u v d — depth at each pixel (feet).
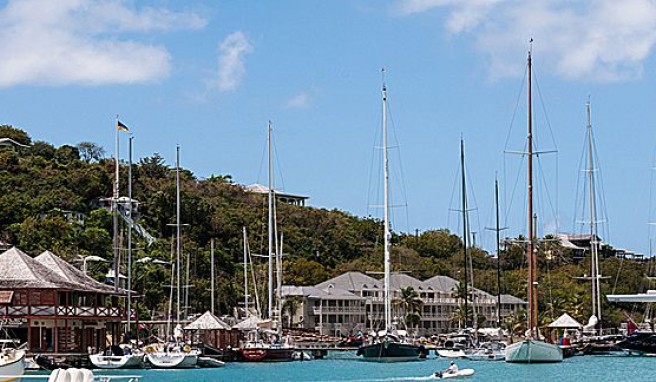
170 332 365.40
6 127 616.80
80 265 410.31
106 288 307.37
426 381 225.76
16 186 525.75
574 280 530.68
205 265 511.40
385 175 311.88
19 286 272.31
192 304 464.65
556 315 491.31
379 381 226.79
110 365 264.52
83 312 283.38
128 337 308.19
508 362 279.49
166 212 556.10
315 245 627.05
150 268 456.45
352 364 297.12
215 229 570.87
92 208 538.88
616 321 485.56
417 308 551.59
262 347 312.50
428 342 431.02
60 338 279.28
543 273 553.23
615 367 262.88
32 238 442.50
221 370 272.31
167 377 243.81
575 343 331.16
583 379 223.30
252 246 570.87
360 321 566.77
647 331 334.85
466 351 322.34
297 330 469.16
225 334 321.52
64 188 536.42
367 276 593.42
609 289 523.29
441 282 602.44
